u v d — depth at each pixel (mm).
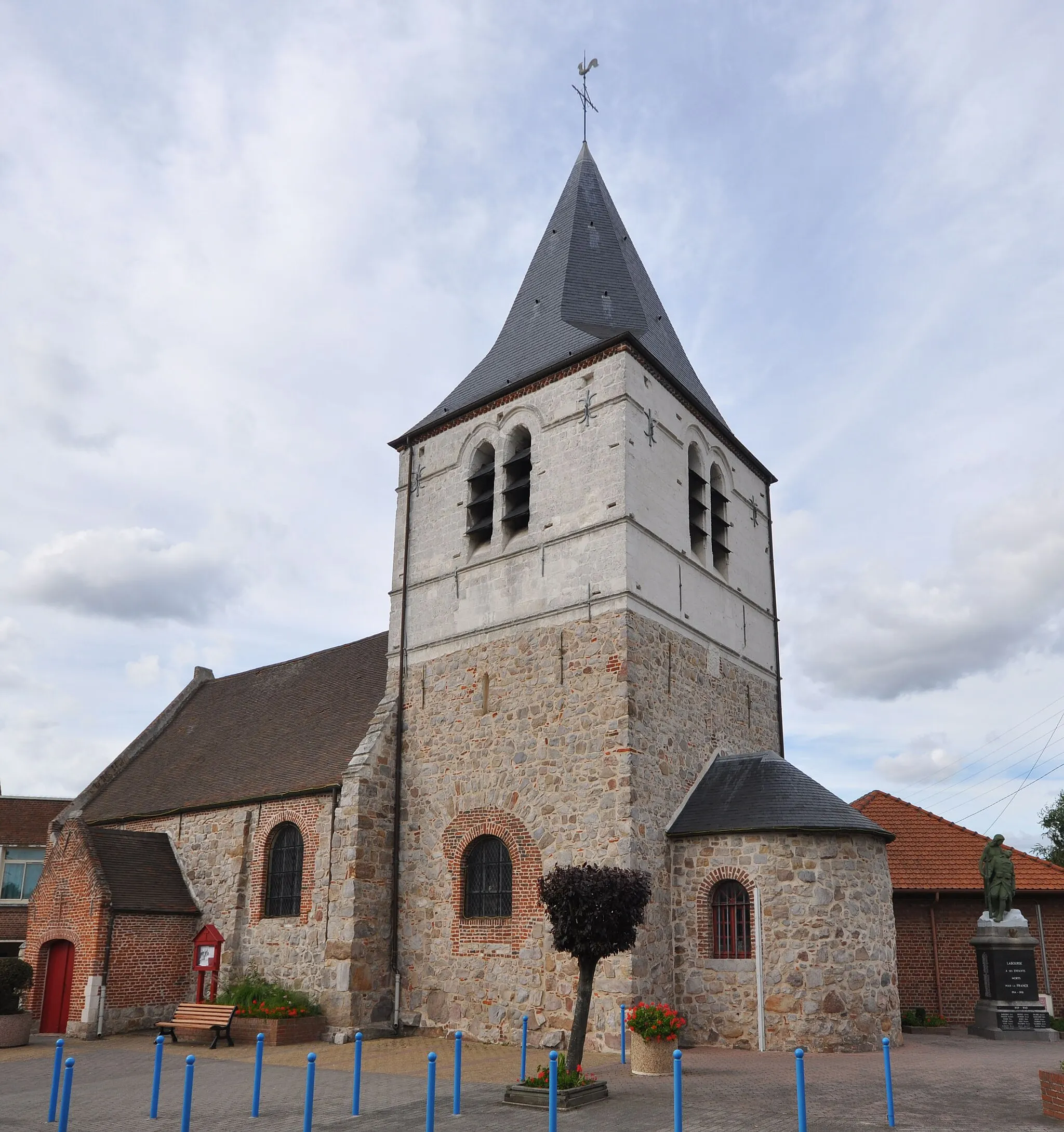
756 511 27422
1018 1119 11484
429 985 21125
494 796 21297
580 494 22047
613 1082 14609
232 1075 16281
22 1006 21453
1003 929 22172
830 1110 12188
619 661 20094
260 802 24516
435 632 23984
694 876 19688
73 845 24656
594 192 28594
